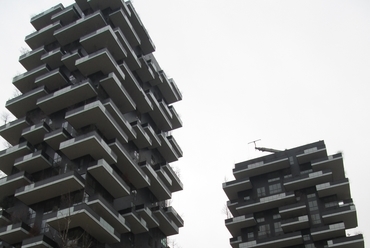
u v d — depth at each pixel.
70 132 58.56
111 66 61.88
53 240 48.19
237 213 85.00
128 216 56.31
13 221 52.78
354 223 72.31
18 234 50.16
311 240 71.69
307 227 73.00
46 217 48.31
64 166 55.78
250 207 78.12
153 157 71.69
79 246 48.00
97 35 63.50
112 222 53.06
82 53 66.44
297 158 81.12
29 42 71.25
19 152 58.75
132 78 65.31
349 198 76.00
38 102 60.84
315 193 76.81
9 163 60.34
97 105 55.41
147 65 71.69
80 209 47.12
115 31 66.44
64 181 50.66
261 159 84.56
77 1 70.94
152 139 68.75
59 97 59.91
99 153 54.56
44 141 59.28
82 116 56.47
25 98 63.56
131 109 64.69
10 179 56.03
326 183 74.31
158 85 77.88
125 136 59.50
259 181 83.69
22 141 62.38
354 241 66.31
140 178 61.03
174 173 73.12
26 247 46.75
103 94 61.56
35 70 66.38
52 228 50.31
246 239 76.88
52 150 58.91
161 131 74.94
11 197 57.75
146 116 72.69
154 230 65.88
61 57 66.31
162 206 71.06
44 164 56.09
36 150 59.66
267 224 77.25
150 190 67.38
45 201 53.81
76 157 55.47
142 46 76.75
